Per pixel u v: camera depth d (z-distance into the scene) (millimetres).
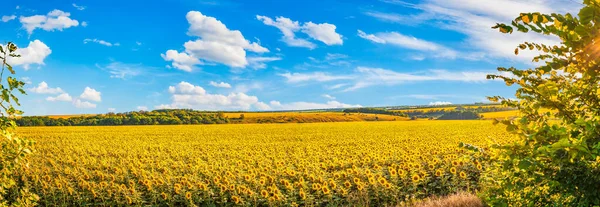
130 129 55125
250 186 13062
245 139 36750
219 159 21328
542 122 3617
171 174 15117
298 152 24109
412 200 10727
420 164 14750
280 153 23344
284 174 14523
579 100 3316
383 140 31047
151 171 17125
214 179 12781
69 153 25750
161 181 12930
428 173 13641
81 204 12531
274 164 18562
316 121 92500
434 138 31641
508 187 3760
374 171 14922
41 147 29156
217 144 31797
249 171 15305
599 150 2693
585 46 2689
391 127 50219
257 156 21672
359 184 11625
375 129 46719
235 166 17750
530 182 3643
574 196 3289
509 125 3340
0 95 4137
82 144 32312
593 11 2516
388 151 20656
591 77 2943
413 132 40188
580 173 3248
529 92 3596
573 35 2748
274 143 31172
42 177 14328
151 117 90875
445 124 56000
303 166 15688
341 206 11266
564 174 3260
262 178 13398
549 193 3576
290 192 11820
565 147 2746
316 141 32031
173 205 11938
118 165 18344
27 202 4867
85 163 19375
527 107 3648
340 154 21109
